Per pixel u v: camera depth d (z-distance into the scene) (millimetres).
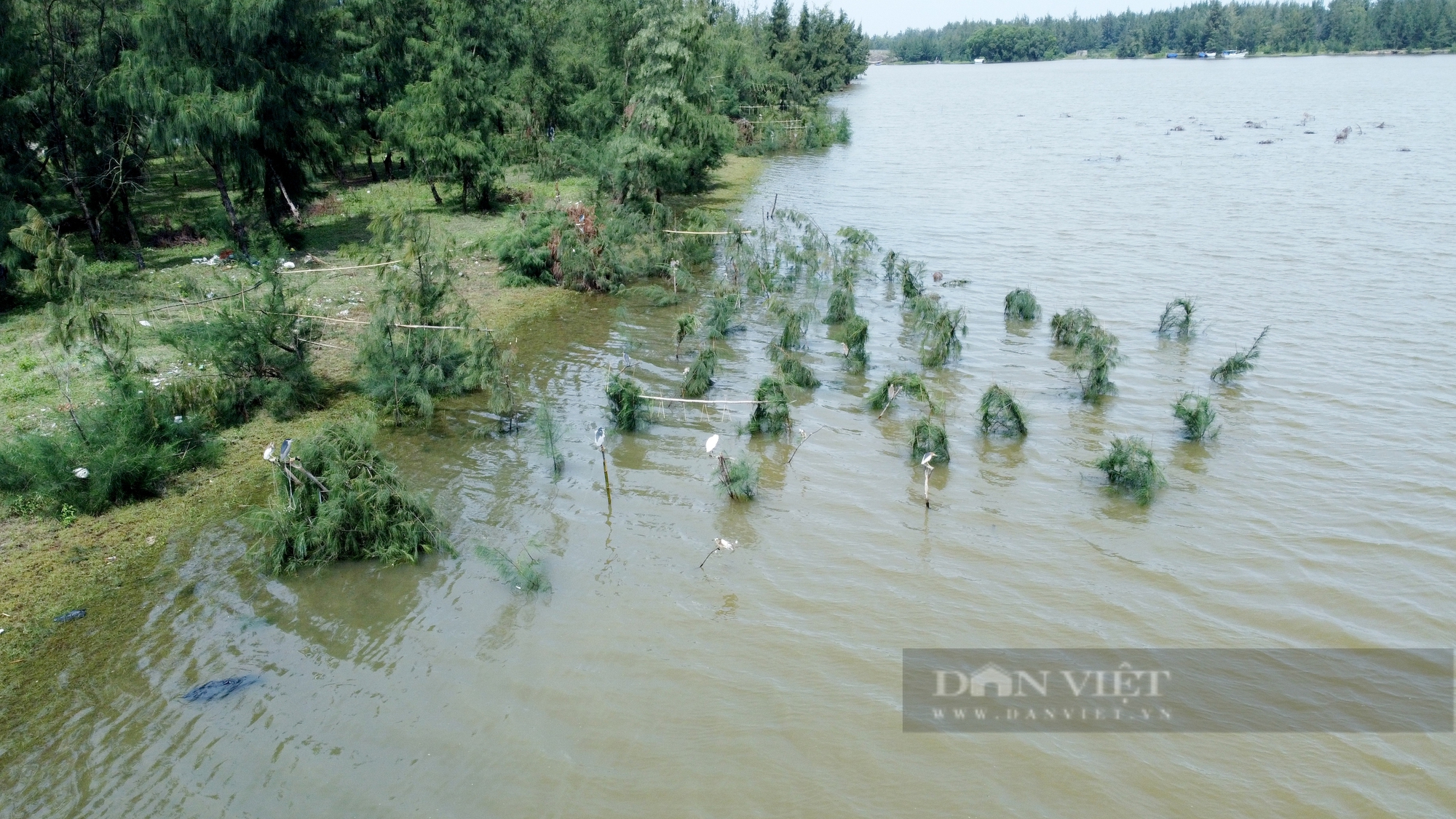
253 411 16375
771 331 21719
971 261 27516
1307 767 8875
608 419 16656
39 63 23141
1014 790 8641
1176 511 13383
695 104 34812
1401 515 13125
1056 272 26141
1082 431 16000
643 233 28594
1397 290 23500
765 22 89812
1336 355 19156
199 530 12664
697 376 17438
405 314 17641
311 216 32000
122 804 8414
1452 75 110438
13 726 9250
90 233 25500
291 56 27781
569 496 13969
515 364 19406
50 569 11695
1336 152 47656
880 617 11156
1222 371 17797
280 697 9781
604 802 8547
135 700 9648
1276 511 13320
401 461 14945
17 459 13117
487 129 34031
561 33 44969
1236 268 25922
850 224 33219
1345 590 11531
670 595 11609
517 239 25656
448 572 12023
